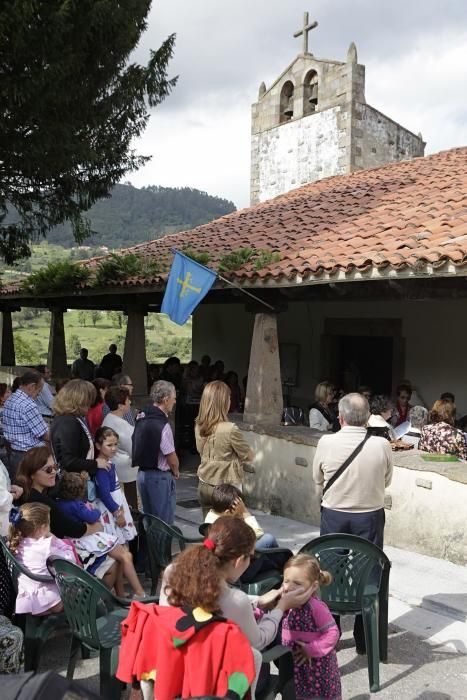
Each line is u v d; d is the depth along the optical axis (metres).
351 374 11.37
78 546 4.27
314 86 18.34
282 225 10.26
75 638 3.67
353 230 8.10
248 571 3.99
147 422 5.33
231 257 7.66
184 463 10.38
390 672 3.90
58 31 6.77
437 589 5.09
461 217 7.14
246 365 13.22
